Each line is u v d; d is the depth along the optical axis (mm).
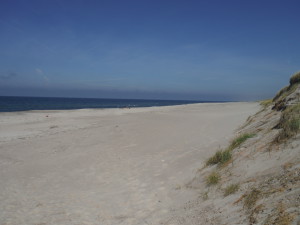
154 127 15836
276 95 14141
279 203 3406
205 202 4750
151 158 9086
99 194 6273
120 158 9484
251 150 6176
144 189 6309
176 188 6027
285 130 5727
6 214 5359
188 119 19719
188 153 8945
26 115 26250
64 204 5789
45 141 13078
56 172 8352
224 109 29938
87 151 10820
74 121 20969
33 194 6516
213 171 6141
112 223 4730
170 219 4531
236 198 4301
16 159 10055
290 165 4375
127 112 29562
